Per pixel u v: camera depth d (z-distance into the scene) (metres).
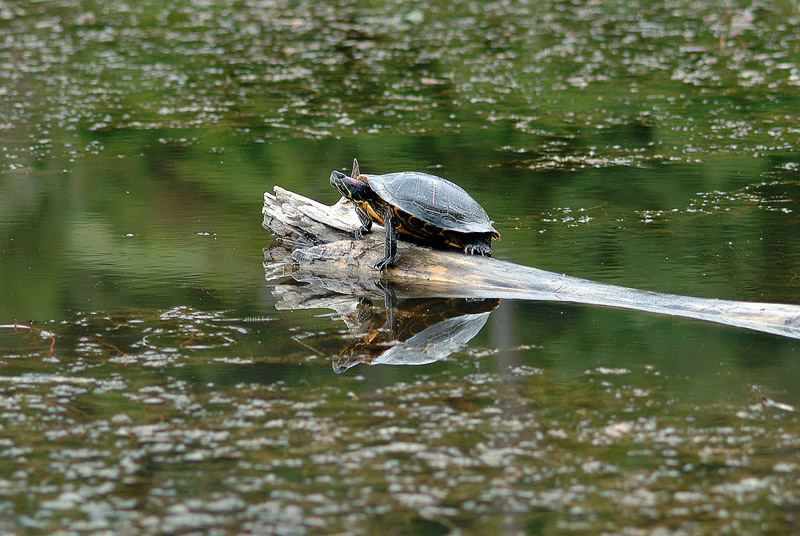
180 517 8.22
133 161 26.98
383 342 13.26
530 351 12.77
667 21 54.72
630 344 13.09
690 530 8.00
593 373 11.80
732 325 14.09
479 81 39.25
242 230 20.72
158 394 10.98
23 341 13.01
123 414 10.39
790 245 18.56
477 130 30.80
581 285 16.12
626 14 57.69
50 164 26.52
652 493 8.63
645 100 35.25
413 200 17.17
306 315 14.76
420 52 45.81
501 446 9.61
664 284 16.25
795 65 41.31
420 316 14.80
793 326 13.88
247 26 53.72
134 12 58.41
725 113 32.88
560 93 36.75
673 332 13.70
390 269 17.56
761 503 8.43
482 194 23.23
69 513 8.27
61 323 13.95
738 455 9.37
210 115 33.25
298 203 19.53
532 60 43.62
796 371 11.84
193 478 8.93
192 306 15.12
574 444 9.66
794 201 22.00
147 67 41.66
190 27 53.28
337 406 10.65
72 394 10.96
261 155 27.53
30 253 18.48
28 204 22.50
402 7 61.09
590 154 27.38
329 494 8.63
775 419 10.26
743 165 25.80
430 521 8.16
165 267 17.73
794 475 8.93
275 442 9.70
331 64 42.97
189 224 21.12
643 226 20.33
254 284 16.77
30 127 31.09
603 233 19.86
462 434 9.90
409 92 37.31
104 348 12.73
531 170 25.64
